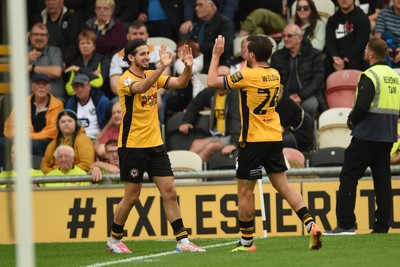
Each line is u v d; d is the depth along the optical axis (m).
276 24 50.84
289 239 33.47
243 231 29.50
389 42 48.31
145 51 30.08
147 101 30.22
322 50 49.16
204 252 30.08
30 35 49.09
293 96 46.28
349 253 28.05
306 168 37.75
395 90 34.66
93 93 46.34
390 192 35.00
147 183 39.09
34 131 45.00
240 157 28.91
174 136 45.53
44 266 28.77
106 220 38.81
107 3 49.22
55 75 47.94
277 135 28.77
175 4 52.16
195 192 38.62
